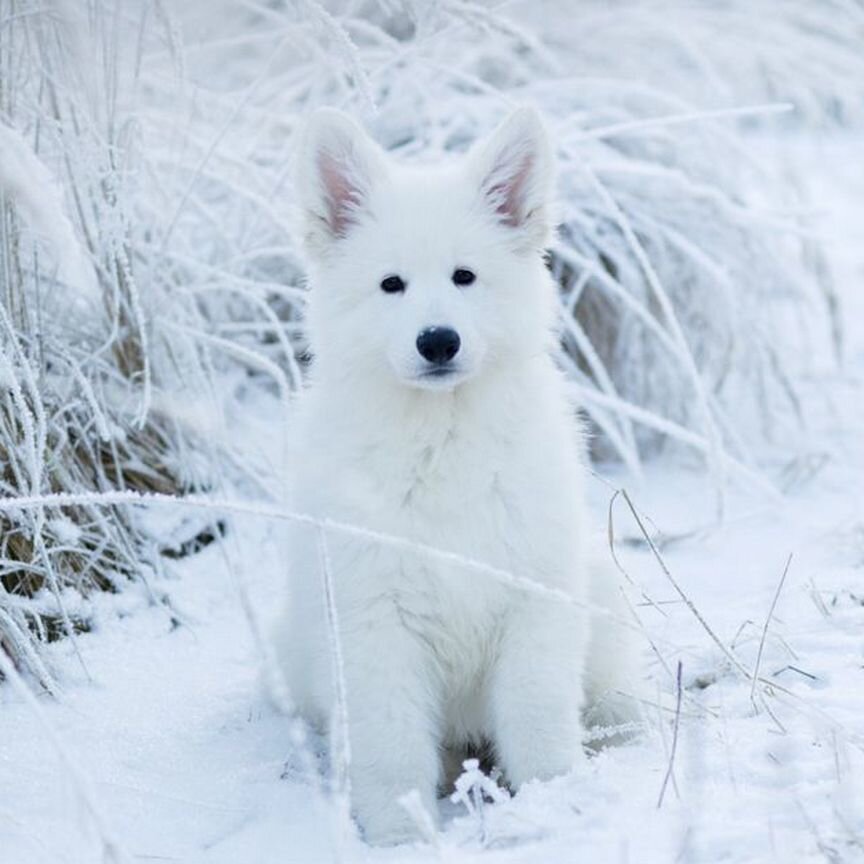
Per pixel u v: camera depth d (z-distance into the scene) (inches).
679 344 231.8
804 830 119.2
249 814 139.9
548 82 297.6
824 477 263.7
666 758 139.6
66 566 192.4
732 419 291.7
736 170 307.0
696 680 164.7
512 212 163.9
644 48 329.4
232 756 154.6
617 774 137.0
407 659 148.1
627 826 124.6
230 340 250.4
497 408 153.2
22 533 186.2
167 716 164.7
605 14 325.1
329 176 163.3
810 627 178.4
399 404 152.1
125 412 220.5
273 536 219.9
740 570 211.8
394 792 142.6
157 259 230.1
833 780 129.6
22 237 211.5
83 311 224.7
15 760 151.0
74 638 177.5
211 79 302.5
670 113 308.3
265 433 241.9
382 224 158.7
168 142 255.8
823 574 202.2
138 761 152.5
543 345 161.9
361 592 147.3
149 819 138.8
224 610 201.2
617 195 285.3
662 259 284.2
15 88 204.4
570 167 257.9
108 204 210.4
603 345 285.9
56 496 135.4
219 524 222.2
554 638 149.5
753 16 338.6
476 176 161.5
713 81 303.6
